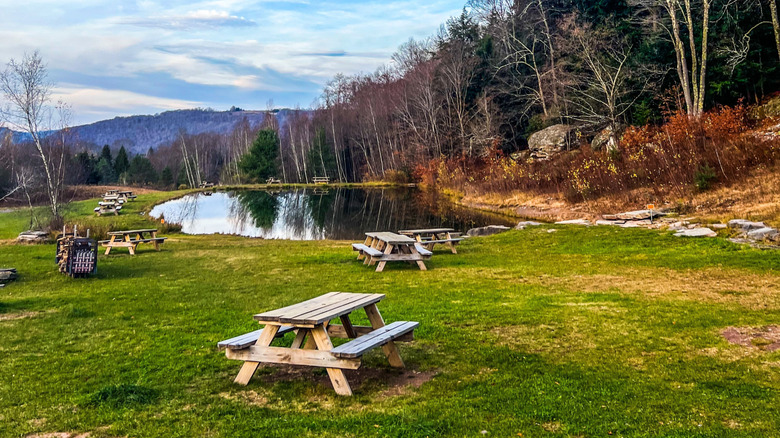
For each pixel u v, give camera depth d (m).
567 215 23.75
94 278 12.12
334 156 78.12
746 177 18.41
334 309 5.66
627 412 4.59
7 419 4.77
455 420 4.50
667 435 4.11
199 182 81.12
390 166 66.81
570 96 40.06
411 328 6.07
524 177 33.38
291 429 4.42
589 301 8.74
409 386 5.43
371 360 6.25
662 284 9.80
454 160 49.41
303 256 14.97
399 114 62.53
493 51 52.38
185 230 26.53
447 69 52.69
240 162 77.44
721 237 13.52
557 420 4.49
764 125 23.83
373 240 15.03
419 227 25.55
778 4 30.27
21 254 15.72
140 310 8.96
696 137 22.83
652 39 32.88
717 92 29.30
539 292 9.59
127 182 79.94
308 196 49.41
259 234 25.08
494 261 13.27
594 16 41.88
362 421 4.55
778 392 4.94
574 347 6.46
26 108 21.84
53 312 8.90
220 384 5.55
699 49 31.02
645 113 31.53
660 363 5.82
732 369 5.58
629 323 7.35
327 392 5.31
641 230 15.52
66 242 12.47
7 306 9.37
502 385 5.32
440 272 11.96
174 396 5.26
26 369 6.11
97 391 5.27
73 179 56.88
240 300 9.61
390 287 10.47
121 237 18.94
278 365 6.17
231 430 4.46
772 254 11.39
